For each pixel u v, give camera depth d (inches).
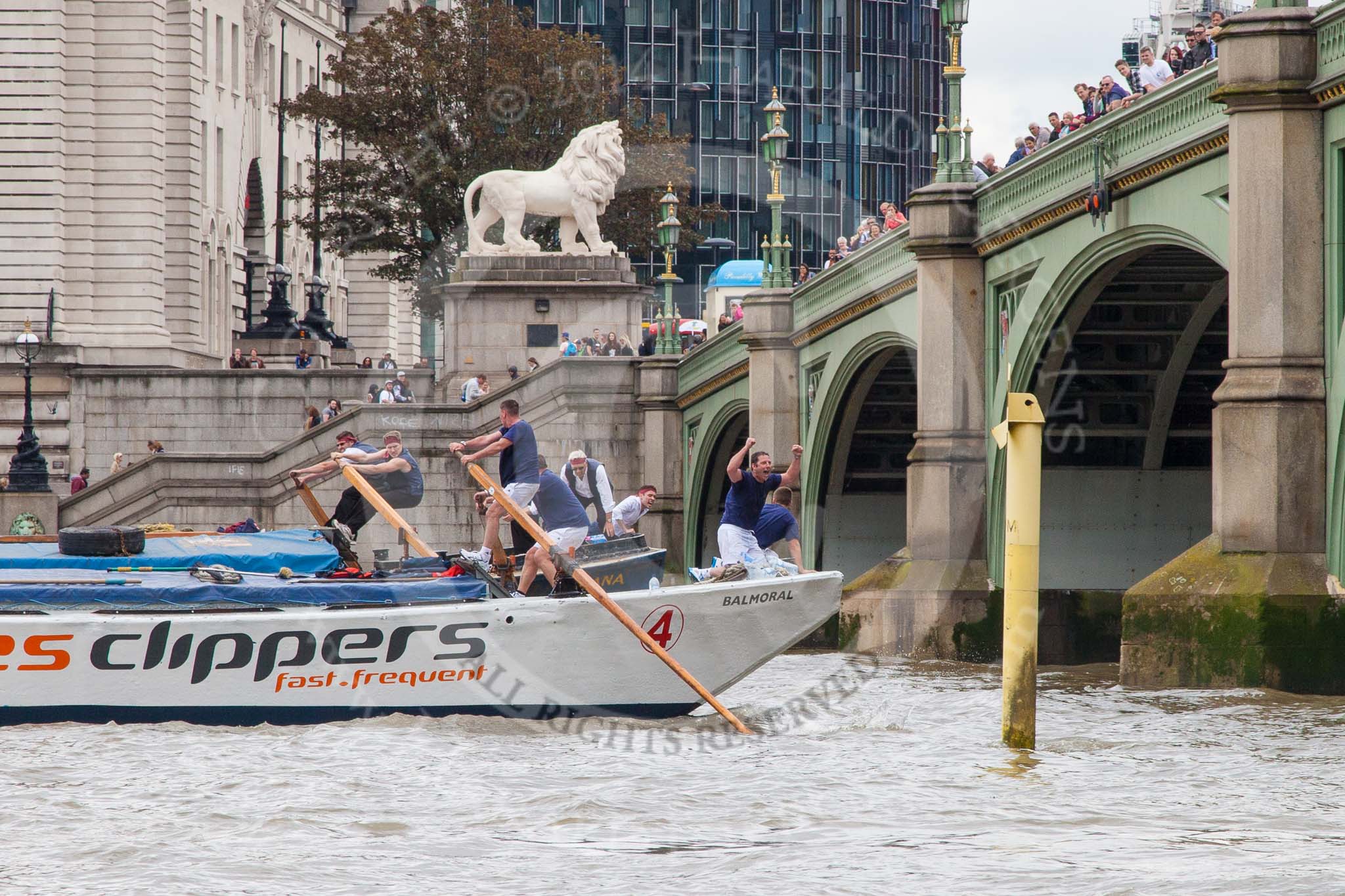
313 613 2130.9
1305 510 2706.7
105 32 7559.1
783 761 1898.4
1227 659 2709.2
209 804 1691.7
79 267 7524.6
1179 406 3801.7
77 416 6978.4
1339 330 2669.8
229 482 5556.1
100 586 2161.7
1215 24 3174.2
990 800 1708.9
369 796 1726.1
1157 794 1740.9
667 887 1332.4
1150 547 3880.4
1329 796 1748.3
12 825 1596.9
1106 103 3184.1
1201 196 2807.6
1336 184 2664.9
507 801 1691.7
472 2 3383.4
